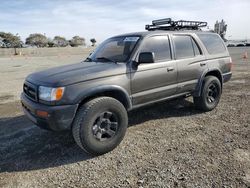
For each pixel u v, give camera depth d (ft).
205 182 9.43
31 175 10.50
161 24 18.20
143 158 11.55
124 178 9.96
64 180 10.04
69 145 13.28
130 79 13.03
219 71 18.48
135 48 13.70
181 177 9.82
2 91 27.91
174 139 13.55
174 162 11.03
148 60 12.68
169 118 17.04
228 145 12.51
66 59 80.38
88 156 12.00
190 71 16.29
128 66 13.07
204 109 17.90
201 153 11.78
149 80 13.92
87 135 11.35
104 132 12.01
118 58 13.93
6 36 202.18
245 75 35.81
